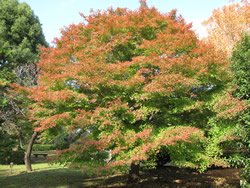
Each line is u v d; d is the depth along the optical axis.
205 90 10.26
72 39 11.34
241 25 16.23
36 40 25.92
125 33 9.58
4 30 23.52
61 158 8.28
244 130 7.35
